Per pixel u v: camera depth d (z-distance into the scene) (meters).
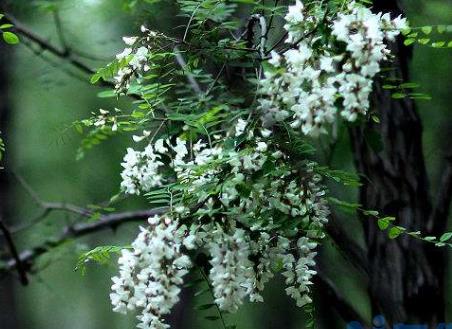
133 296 3.45
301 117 3.37
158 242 3.40
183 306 6.77
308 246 3.50
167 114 3.65
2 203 7.09
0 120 7.18
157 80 3.78
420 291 4.22
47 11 4.55
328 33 3.43
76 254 4.96
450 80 5.62
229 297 3.43
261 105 3.44
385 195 4.21
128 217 4.70
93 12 4.60
